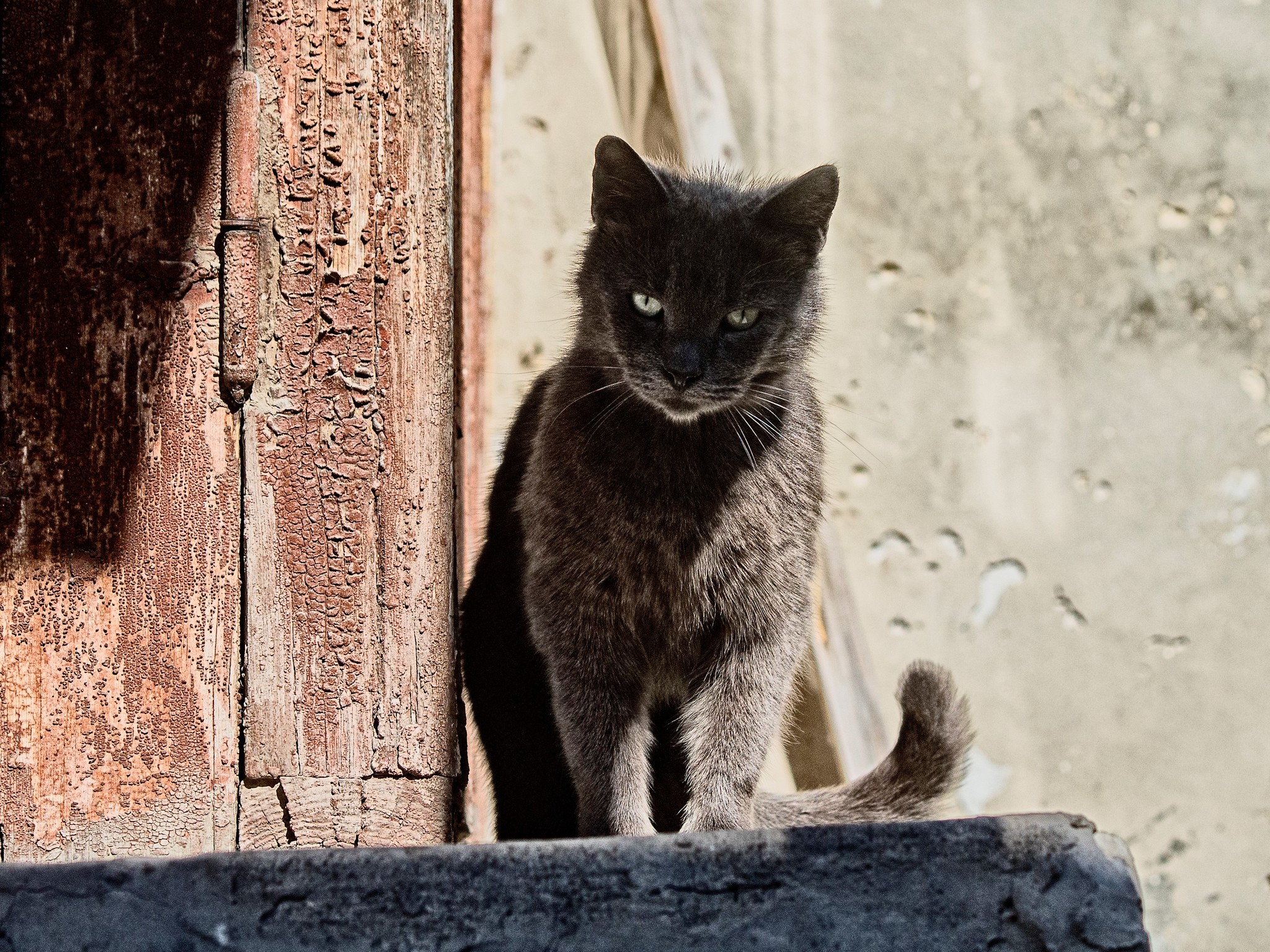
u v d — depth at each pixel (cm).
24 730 239
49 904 171
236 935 172
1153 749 600
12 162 247
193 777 244
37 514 243
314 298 257
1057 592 607
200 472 249
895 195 616
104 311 248
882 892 178
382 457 257
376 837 249
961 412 611
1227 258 640
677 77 441
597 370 282
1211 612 615
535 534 278
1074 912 178
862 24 617
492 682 312
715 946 175
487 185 392
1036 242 627
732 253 273
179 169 252
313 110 259
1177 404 629
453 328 269
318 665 251
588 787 274
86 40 251
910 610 594
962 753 303
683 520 269
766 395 280
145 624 245
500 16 482
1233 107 647
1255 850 596
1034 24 636
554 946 175
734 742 274
